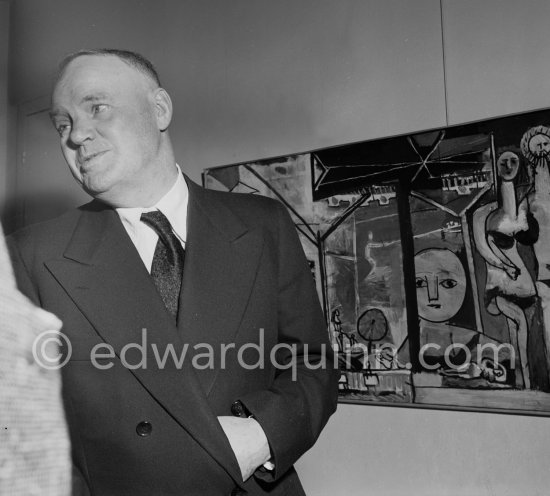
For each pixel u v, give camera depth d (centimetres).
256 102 221
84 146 79
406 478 183
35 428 26
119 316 80
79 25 270
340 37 203
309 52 210
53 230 89
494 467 169
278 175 210
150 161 84
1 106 283
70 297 81
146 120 83
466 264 173
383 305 187
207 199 97
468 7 179
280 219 103
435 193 179
